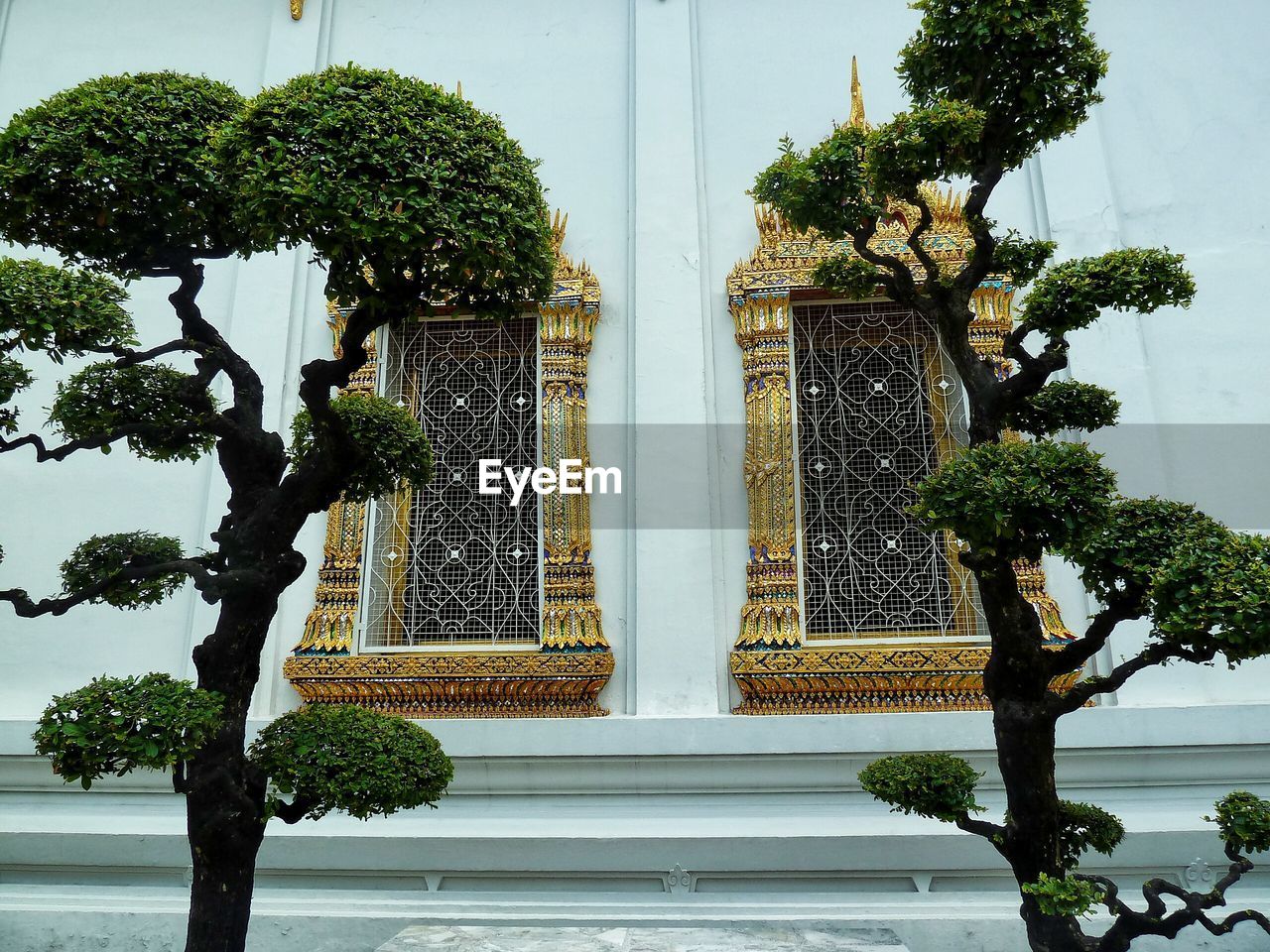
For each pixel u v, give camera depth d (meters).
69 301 3.58
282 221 3.35
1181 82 7.45
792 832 5.96
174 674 6.98
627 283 7.39
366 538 6.93
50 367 7.76
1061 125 4.15
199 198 3.92
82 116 3.80
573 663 6.44
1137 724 6.02
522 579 6.89
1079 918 5.68
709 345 7.18
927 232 7.07
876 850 5.89
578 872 6.03
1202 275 7.07
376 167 3.36
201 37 8.36
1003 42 4.01
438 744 4.20
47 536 7.35
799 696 6.35
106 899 6.16
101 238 3.97
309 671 6.54
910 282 4.32
